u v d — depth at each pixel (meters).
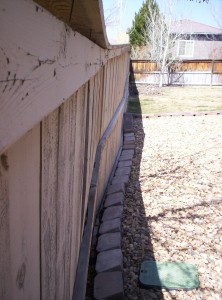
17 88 0.47
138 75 17.62
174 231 3.35
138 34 23.64
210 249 3.04
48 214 0.92
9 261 0.60
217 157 5.89
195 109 11.20
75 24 1.24
